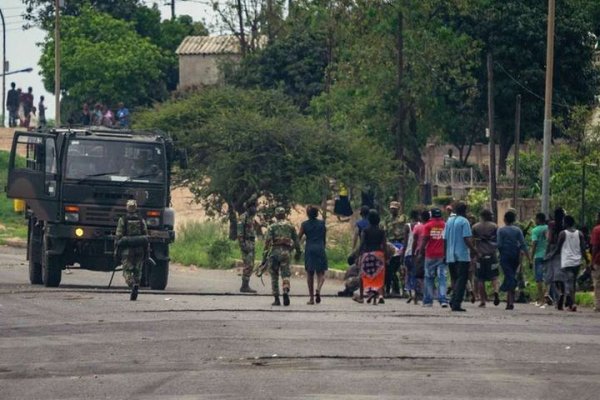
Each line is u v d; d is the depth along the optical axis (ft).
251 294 274.36
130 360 156.56
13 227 491.31
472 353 164.14
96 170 280.10
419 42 504.02
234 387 135.85
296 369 148.97
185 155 288.10
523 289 273.95
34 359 158.10
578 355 164.25
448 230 234.99
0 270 339.77
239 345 169.48
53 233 278.26
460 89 535.19
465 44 523.29
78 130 282.77
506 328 197.06
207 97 458.09
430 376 144.05
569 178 353.10
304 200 440.45
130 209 242.99
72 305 227.40
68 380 141.69
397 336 181.68
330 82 593.01
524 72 559.38
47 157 280.51
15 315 208.85
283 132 429.79
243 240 281.95
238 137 426.51
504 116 568.00
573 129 407.23
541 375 146.30
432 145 590.14
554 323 208.13
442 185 538.88
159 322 197.47
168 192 286.46
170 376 143.95
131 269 241.76
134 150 282.77
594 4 588.50
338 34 543.39
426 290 244.22
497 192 470.80
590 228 347.56
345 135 442.09
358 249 268.41
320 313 217.15
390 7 496.64
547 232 258.16
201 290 291.17
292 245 237.86
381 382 139.33
